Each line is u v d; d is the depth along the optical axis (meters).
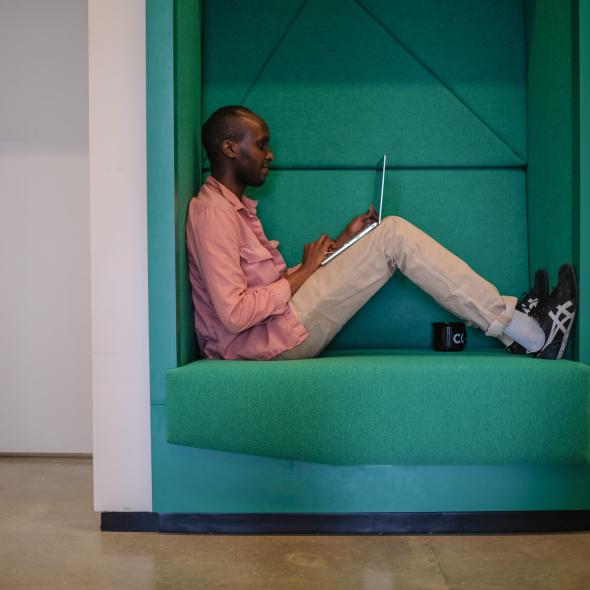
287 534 2.02
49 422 3.17
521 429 1.95
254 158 2.31
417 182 2.63
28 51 3.14
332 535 2.00
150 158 2.02
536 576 1.67
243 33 2.64
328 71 2.64
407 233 2.14
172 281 2.02
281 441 1.95
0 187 3.15
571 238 2.13
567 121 2.17
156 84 2.03
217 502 2.03
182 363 2.09
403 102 2.63
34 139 3.15
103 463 2.10
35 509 2.32
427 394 1.94
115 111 2.11
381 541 1.94
